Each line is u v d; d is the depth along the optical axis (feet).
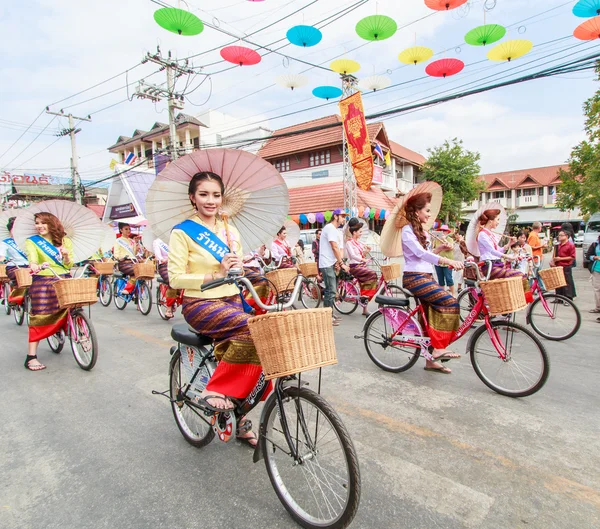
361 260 23.91
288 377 7.29
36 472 8.73
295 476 8.05
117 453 9.42
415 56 23.50
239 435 9.52
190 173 8.91
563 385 12.65
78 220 16.66
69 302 13.94
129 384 13.66
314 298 26.27
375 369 14.53
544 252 82.89
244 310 8.79
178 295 23.02
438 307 12.68
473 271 17.93
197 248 8.09
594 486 7.75
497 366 12.40
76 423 10.98
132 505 7.57
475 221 18.11
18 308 24.07
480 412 10.91
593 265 23.32
